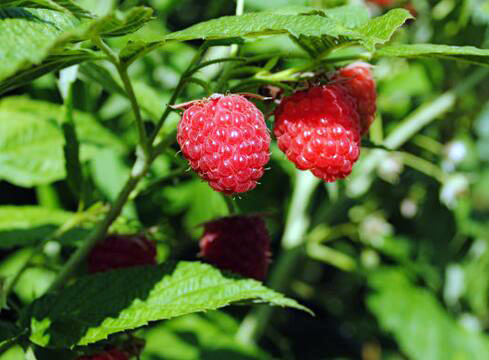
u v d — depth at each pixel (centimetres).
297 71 20
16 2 16
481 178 43
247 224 23
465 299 42
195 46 36
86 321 20
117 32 17
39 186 33
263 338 40
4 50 15
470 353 39
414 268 41
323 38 19
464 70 38
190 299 20
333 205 37
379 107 38
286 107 19
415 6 38
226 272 20
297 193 36
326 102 19
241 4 22
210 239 23
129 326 19
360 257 42
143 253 23
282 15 17
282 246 37
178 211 34
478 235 41
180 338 34
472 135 44
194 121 18
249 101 20
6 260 33
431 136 41
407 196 42
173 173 25
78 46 18
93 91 35
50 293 20
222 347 33
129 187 21
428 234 41
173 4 34
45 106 31
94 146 30
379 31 17
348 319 43
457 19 37
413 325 39
